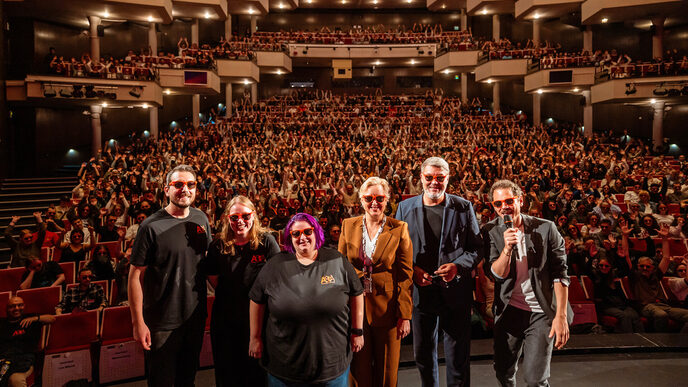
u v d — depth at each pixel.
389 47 26.92
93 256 6.12
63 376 4.37
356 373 2.86
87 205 8.35
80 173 12.73
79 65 16.73
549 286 2.79
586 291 5.55
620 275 5.60
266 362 2.59
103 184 10.24
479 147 16.72
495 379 3.78
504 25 27.72
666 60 18.83
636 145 17.53
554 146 15.98
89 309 5.19
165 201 9.92
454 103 25.45
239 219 2.78
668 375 3.77
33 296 5.30
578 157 14.71
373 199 2.84
